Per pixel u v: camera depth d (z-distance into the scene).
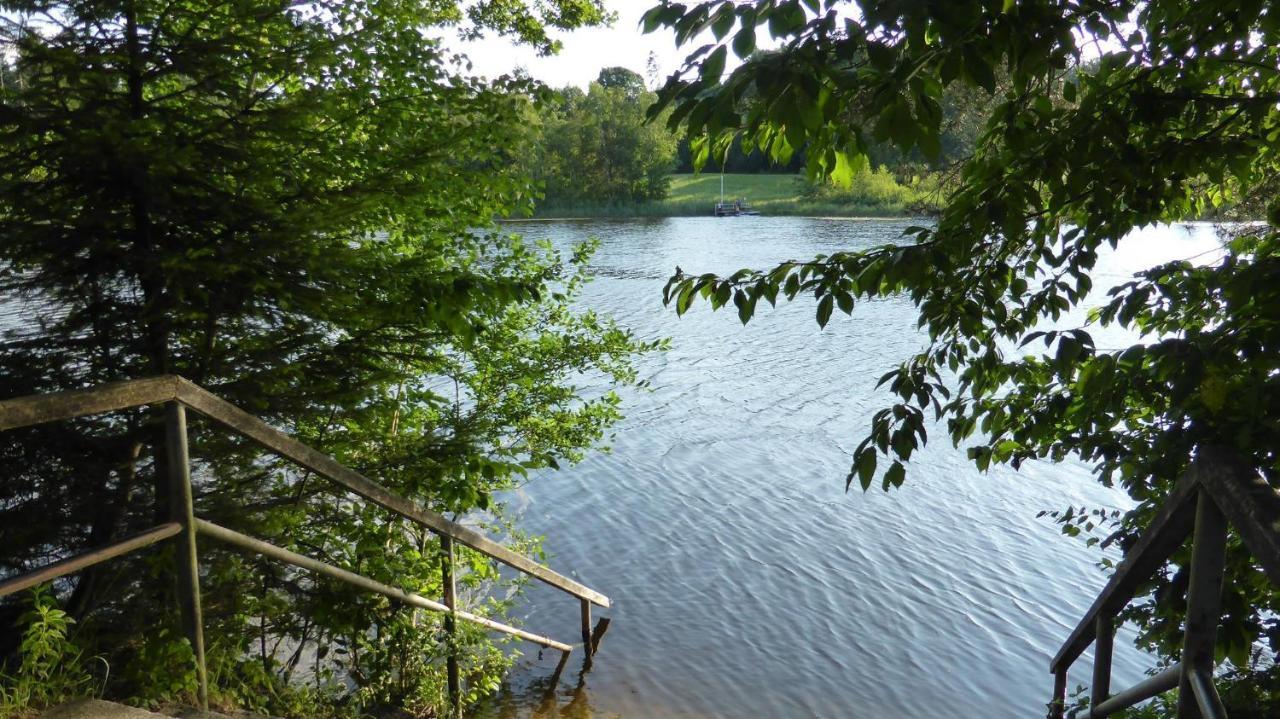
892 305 34.00
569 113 92.88
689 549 13.60
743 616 11.55
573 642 10.75
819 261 3.79
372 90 6.21
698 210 90.25
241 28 5.27
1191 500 1.82
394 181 5.78
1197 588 1.74
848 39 2.69
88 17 4.73
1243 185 4.20
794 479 16.58
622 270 42.44
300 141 5.50
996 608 11.87
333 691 4.97
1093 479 16.48
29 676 2.82
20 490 4.45
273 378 5.31
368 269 5.75
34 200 4.62
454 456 6.55
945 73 2.73
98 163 4.50
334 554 5.82
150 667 3.15
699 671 10.12
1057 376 4.48
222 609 4.67
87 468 4.57
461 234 7.01
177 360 5.36
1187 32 3.40
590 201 93.62
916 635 11.16
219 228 5.14
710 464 17.34
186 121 5.00
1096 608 2.57
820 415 20.44
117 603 4.48
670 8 2.93
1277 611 3.44
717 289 3.89
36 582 2.43
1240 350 3.20
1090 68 4.56
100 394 2.59
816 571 12.91
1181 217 4.96
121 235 4.92
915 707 9.62
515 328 8.34
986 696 9.88
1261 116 3.36
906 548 13.71
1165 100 3.26
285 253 5.04
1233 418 3.14
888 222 67.69
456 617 5.71
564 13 10.23
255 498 5.48
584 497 15.65
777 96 2.62
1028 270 4.23
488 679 8.25
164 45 5.20
